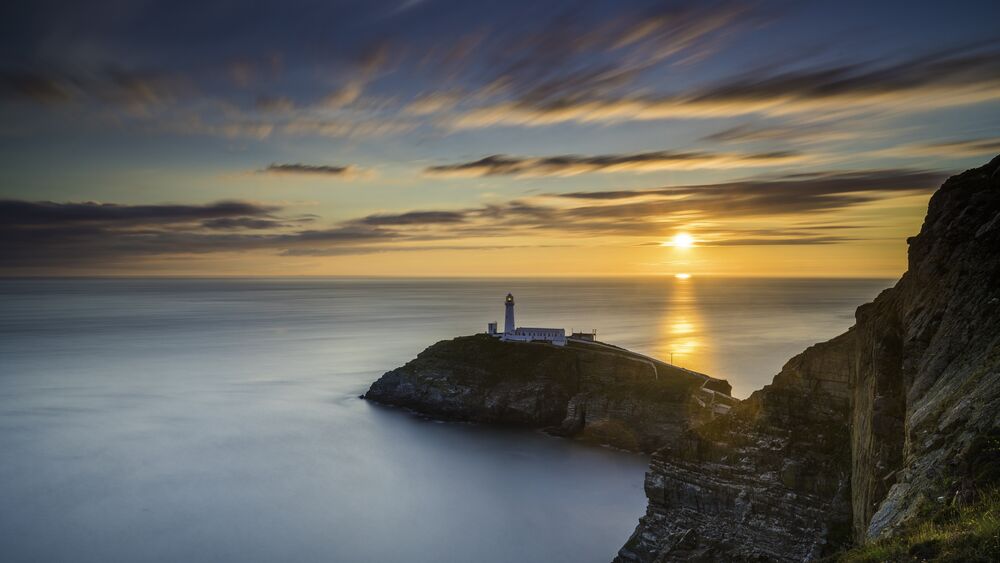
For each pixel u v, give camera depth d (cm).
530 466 10900
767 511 5172
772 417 5591
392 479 10131
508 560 7425
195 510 8606
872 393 3772
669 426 11700
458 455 11500
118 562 7038
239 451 11356
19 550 7288
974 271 3256
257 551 7431
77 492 9131
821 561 2225
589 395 13050
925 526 1923
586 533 8206
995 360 2547
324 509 8806
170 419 13512
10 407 14350
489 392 14050
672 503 5875
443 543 7838
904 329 3691
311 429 12975
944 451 2308
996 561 1541
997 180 3666
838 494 4591
